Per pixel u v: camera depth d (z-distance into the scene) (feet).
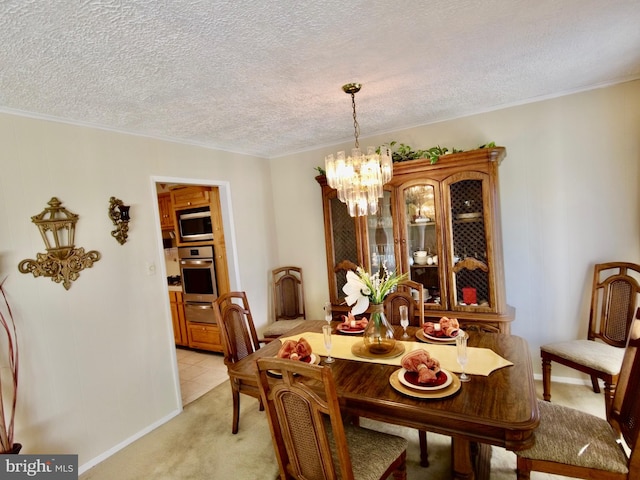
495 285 8.61
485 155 8.44
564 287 9.12
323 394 5.21
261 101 7.66
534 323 9.53
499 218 8.75
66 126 7.48
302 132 10.52
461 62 6.53
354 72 6.57
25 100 6.40
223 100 7.41
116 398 8.05
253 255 12.76
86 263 7.63
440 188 9.11
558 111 8.82
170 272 14.97
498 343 6.55
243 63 5.82
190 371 12.22
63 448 7.08
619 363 7.09
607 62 7.02
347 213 10.89
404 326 6.85
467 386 4.97
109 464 7.43
